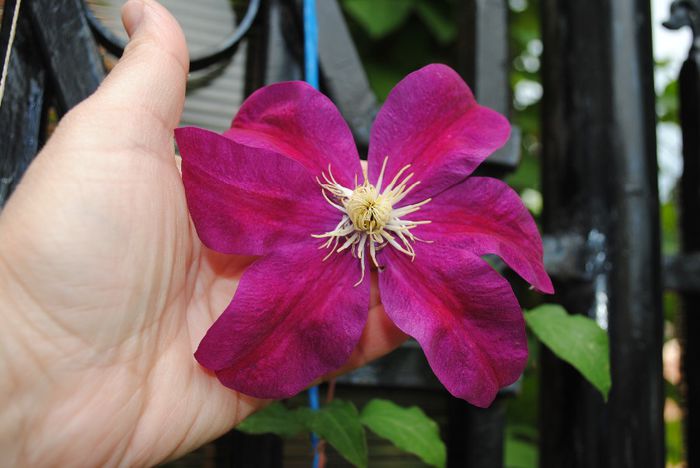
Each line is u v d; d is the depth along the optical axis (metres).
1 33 0.24
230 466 0.34
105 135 0.22
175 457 0.26
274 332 0.22
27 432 0.22
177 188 0.24
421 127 0.25
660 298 0.38
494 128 0.25
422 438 0.29
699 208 0.44
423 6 0.57
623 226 0.37
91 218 0.21
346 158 0.24
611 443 0.36
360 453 0.26
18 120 0.26
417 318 0.23
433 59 0.60
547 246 0.36
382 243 0.24
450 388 0.23
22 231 0.21
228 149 0.22
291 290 0.23
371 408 0.30
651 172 0.38
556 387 0.38
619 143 0.37
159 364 0.25
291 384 0.22
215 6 0.35
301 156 0.24
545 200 0.40
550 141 0.40
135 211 0.22
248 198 0.22
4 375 0.21
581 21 0.39
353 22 0.59
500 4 0.36
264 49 0.32
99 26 0.28
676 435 0.62
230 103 0.35
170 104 0.24
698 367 0.44
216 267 0.28
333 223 0.24
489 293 0.23
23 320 0.21
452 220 0.24
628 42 0.38
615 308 0.36
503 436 0.35
